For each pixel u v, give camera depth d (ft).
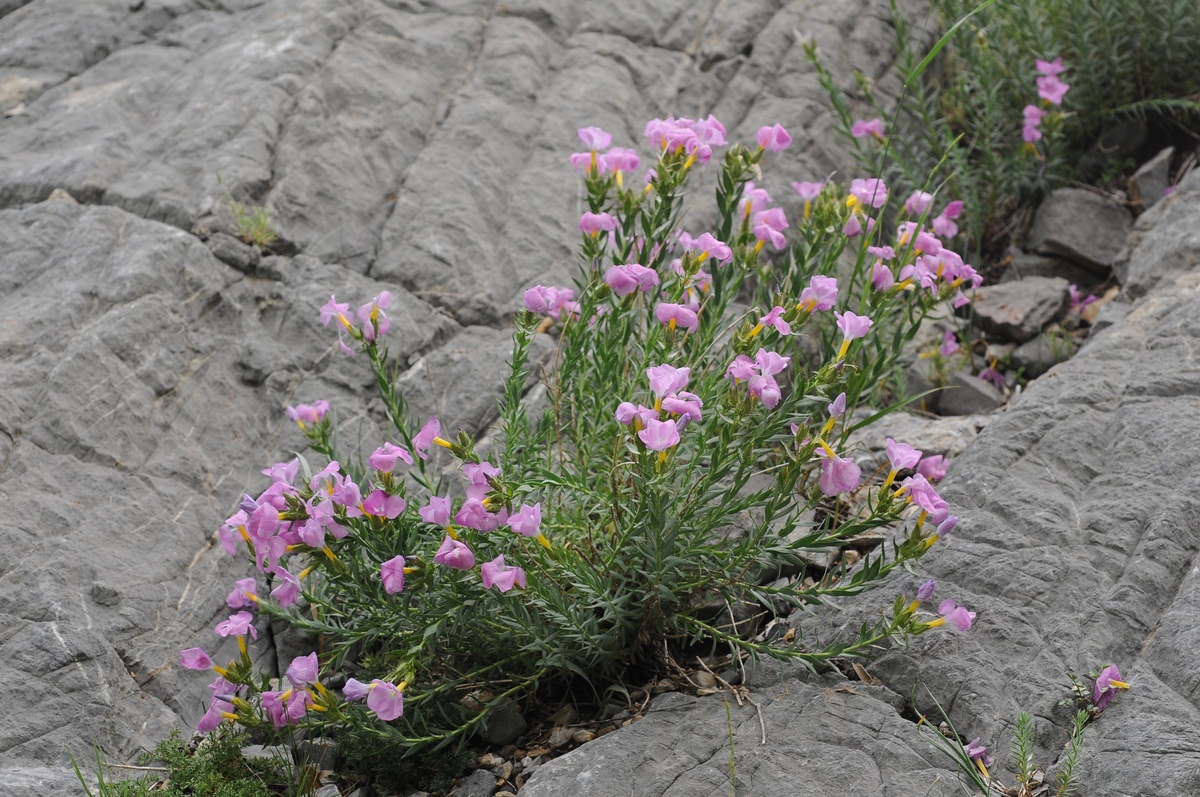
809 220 7.18
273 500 6.42
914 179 8.20
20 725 6.60
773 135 6.86
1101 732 6.45
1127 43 8.45
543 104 8.34
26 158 7.95
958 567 6.78
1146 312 7.45
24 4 9.18
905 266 7.02
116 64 8.52
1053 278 8.02
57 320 7.32
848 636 6.71
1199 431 6.95
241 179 7.79
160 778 6.61
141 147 7.97
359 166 8.00
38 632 6.73
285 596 6.60
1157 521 6.78
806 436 6.50
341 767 6.68
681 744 6.50
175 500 7.13
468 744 6.71
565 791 6.41
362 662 6.81
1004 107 8.71
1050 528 6.82
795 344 6.98
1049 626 6.64
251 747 6.68
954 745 6.44
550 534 6.72
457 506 6.76
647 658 6.78
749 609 6.84
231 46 8.38
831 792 6.37
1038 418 7.11
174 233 7.59
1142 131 8.34
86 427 7.16
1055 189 8.30
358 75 8.26
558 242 7.88
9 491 6.97
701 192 8.12
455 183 7.99
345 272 7.71
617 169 6.87
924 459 7.05
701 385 6.73
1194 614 6.59
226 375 7.43
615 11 9.15
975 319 7.93
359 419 7.38
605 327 7.09
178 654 6.85
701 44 9.11
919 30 9.58
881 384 7.66
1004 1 8.61
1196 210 7.75
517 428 6.79
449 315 7.68
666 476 6.48
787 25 9.26
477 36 8.80
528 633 6.57
